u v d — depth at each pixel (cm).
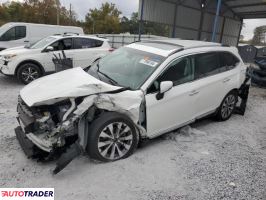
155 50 458
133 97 377
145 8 2169
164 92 402
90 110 352
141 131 402
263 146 477
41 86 381
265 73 986
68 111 336
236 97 586
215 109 535
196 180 354
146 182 342
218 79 511
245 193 333
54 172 329
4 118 529
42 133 345
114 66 458
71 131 335
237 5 2495
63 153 331
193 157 412
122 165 374
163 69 415
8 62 821
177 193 325
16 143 421
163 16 2334
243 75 589
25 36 1348
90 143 355
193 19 2572
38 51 863
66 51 906
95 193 315
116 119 366
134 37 3009
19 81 888
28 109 353
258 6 2347
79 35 957
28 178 335
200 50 485
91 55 956
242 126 569
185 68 451
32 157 355
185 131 492
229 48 561
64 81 386
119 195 314
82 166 366
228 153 436
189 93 450
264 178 370
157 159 397
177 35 2503
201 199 317
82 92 346
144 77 408
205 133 505
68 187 322
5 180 328
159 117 414
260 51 2512
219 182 353
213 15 2675
